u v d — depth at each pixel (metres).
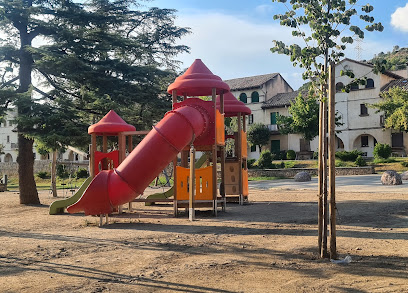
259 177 41.94
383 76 50.72
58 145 19.55
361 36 7.16
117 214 16.12
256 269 6.81
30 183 21.66
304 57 7.41
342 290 5.57
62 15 22.09
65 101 19.95
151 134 12.89
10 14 20.67
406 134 48.38
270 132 56.88
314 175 40.44
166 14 31.34
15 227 12.83
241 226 11.99
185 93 17.12
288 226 11.67
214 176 14.97
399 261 7.15
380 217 12.70
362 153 46.12
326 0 7.23
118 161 16.52
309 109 49.03
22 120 18.52
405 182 26.84
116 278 6.42
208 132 15.12
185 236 10.41
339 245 8.65
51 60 20.17
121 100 22.91
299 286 5.80
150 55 29.70
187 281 6.16
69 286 5.99
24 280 6.36
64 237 10.55
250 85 60.31
